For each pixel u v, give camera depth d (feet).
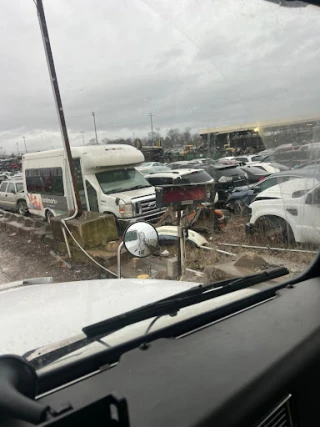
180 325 4.41
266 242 9.02
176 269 12.00
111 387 3.32
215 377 3.47
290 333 4.31
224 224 13.76
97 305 5.94
